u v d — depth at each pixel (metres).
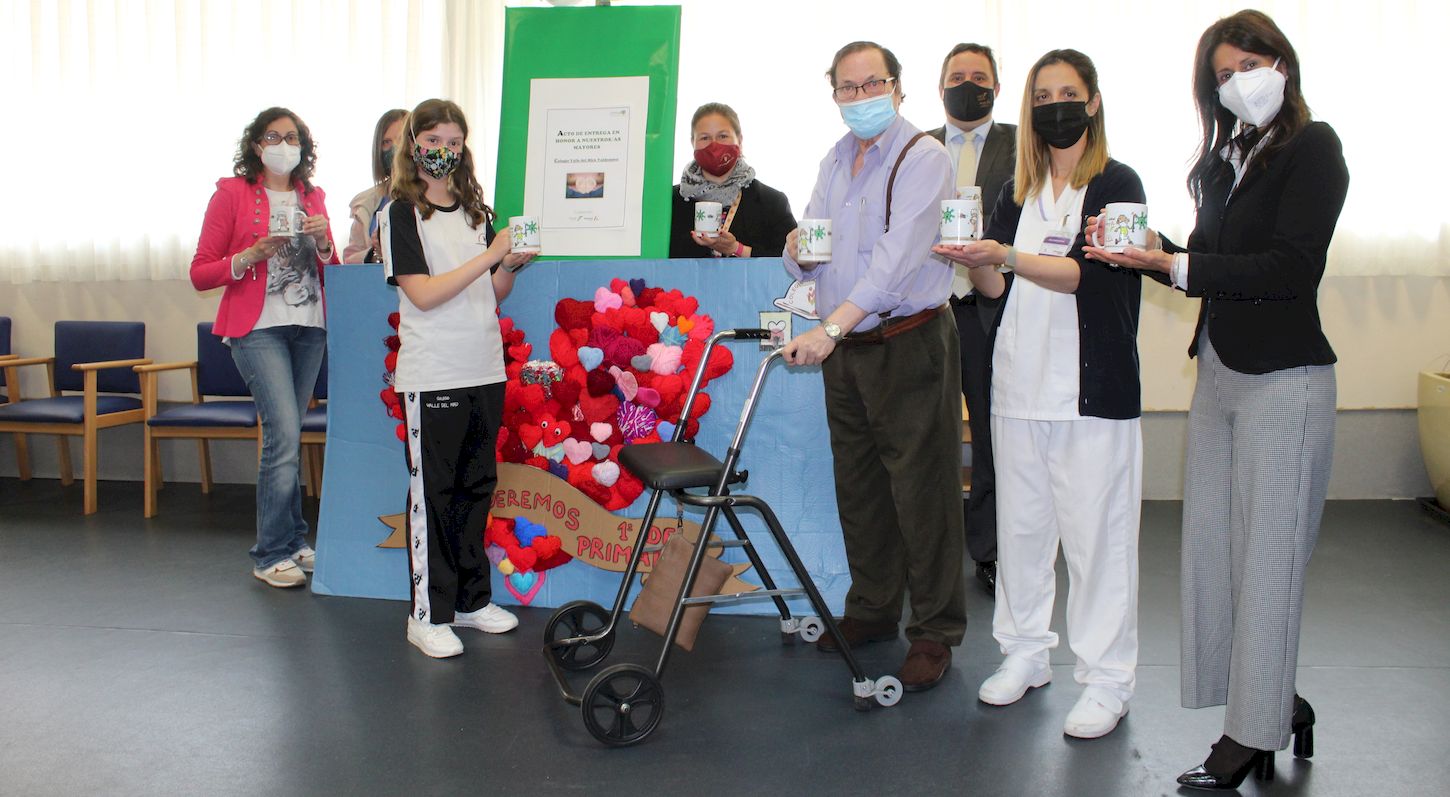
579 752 2.29
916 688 2.61
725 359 3.12
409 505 2.89
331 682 2.71
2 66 5.32
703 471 2.38
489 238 2.91
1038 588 2.52
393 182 2.78
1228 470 2.13
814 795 2.09
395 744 2.34
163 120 5.23
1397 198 4.66
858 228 2.52
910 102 4.74
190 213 5.27
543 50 3.34
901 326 2.50
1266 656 1.99
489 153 4.97
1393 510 4.65
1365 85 4.62
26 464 5.59
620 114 3.27
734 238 3.56
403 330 2.84
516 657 2.89
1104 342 2.23
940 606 2.64
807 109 4.78
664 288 3.18
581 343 3.15
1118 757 2.24
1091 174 2.23
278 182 3.62
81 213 5.35
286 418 3.56
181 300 5.39
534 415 3.23
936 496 2.59
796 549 3.20
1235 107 1.95
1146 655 2.87
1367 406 4.84
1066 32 4.67
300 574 3.59
